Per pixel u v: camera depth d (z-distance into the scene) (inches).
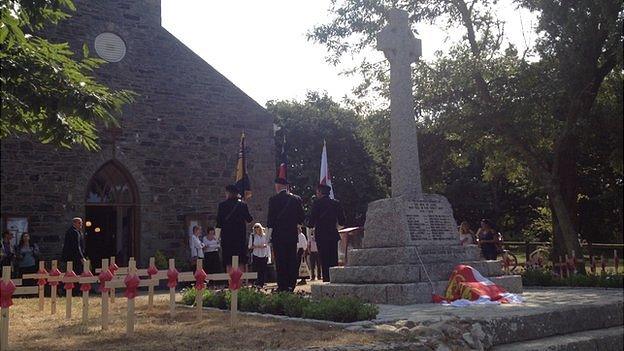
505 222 1905.8
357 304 297.9
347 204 1758.1
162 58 886.4
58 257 775.1
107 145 824.9
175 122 887.7
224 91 935.7
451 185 1855.3
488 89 719.1
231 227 470.0
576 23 661.9
